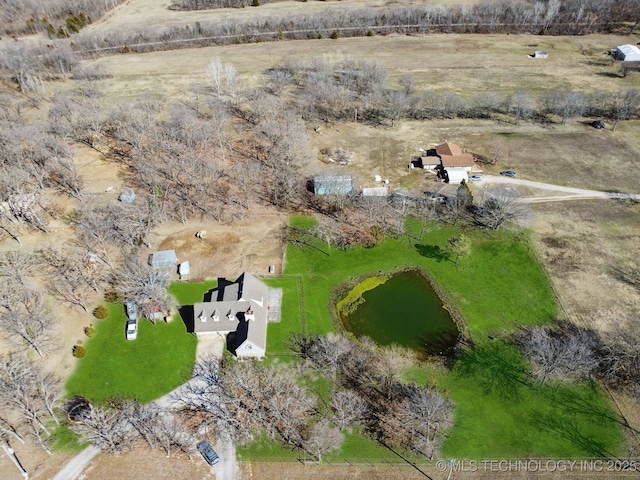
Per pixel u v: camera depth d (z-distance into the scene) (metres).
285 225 90.69
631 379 63.62
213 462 56.25
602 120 118.94
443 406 60.28
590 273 79.12
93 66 151.88
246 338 66.12
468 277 79.75
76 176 101.00
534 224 88.94
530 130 117.69
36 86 135.00
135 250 85.44
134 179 102.81
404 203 90.81
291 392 62.78
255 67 150.38
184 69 151.25
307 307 75.44
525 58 152.12
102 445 58.16
